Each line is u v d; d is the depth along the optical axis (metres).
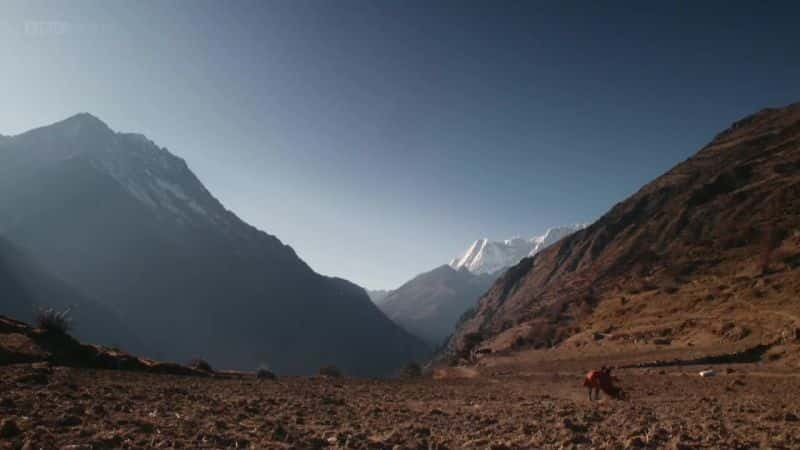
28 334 29.00
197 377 32.53
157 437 9.83
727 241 135.25
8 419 9.25
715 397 24.98
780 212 136.88
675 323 82.62
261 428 11.88
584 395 28.66
